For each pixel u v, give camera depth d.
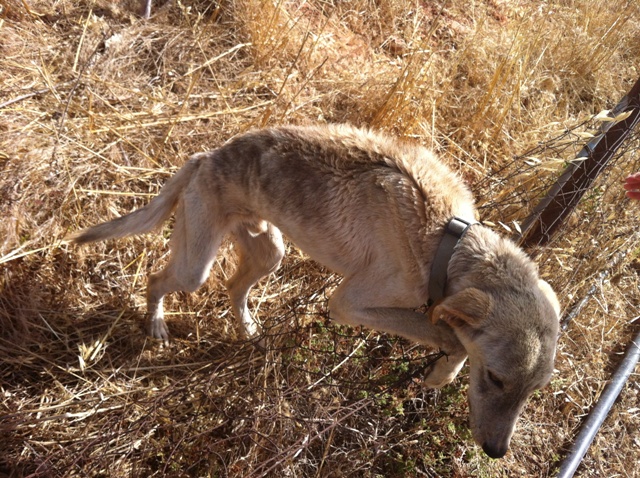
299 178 1.01
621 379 1.31
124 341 1.16
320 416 1.04
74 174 1.27
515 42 1.80
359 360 1.15
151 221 1.10
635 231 1.45
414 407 1.15
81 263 1.20
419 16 1.98
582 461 1.22
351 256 1.01
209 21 1.66
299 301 1.22
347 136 1.03
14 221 1.16
